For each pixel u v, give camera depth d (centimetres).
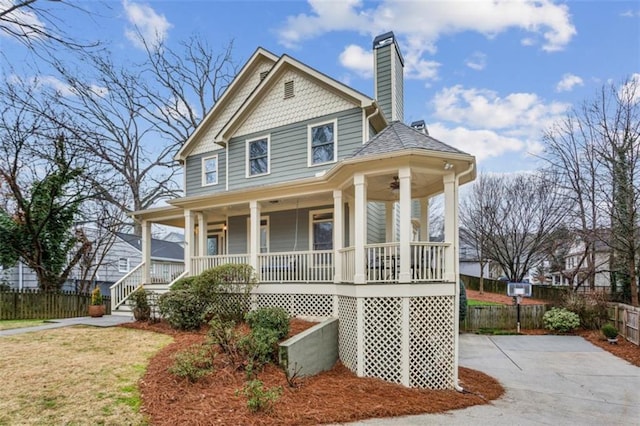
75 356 682
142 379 568
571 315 1245
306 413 488
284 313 763
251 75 1369
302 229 1170
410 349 675
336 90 1109
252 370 587
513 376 780
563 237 1795
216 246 1435
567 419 538
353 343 726
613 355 964
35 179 1479
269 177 1205
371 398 573
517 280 1931
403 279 684
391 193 990
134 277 1286
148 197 2242
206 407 478
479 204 2172
